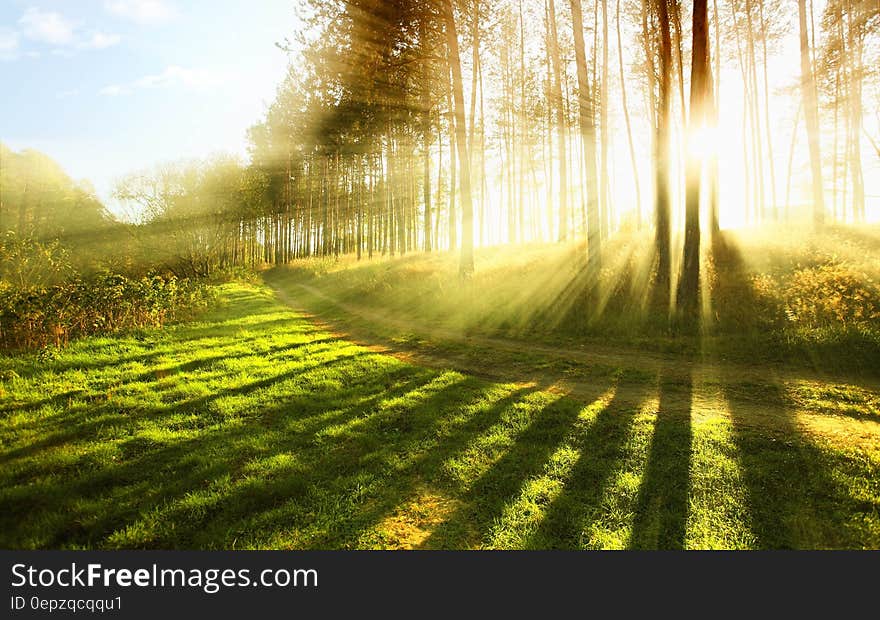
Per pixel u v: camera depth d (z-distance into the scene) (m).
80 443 5.72
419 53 16.84
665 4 13.34
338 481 4.86
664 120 13.24
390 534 4.02
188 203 36.03
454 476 4.94
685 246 11.32
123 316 14.00
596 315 12.09
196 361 10.04
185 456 5.41
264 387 8.13
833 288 10.04
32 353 10.37
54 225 29.38
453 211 26.45
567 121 23.12
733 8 24.06
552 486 4.67
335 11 16.44
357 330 14.52
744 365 8.18
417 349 11.31
